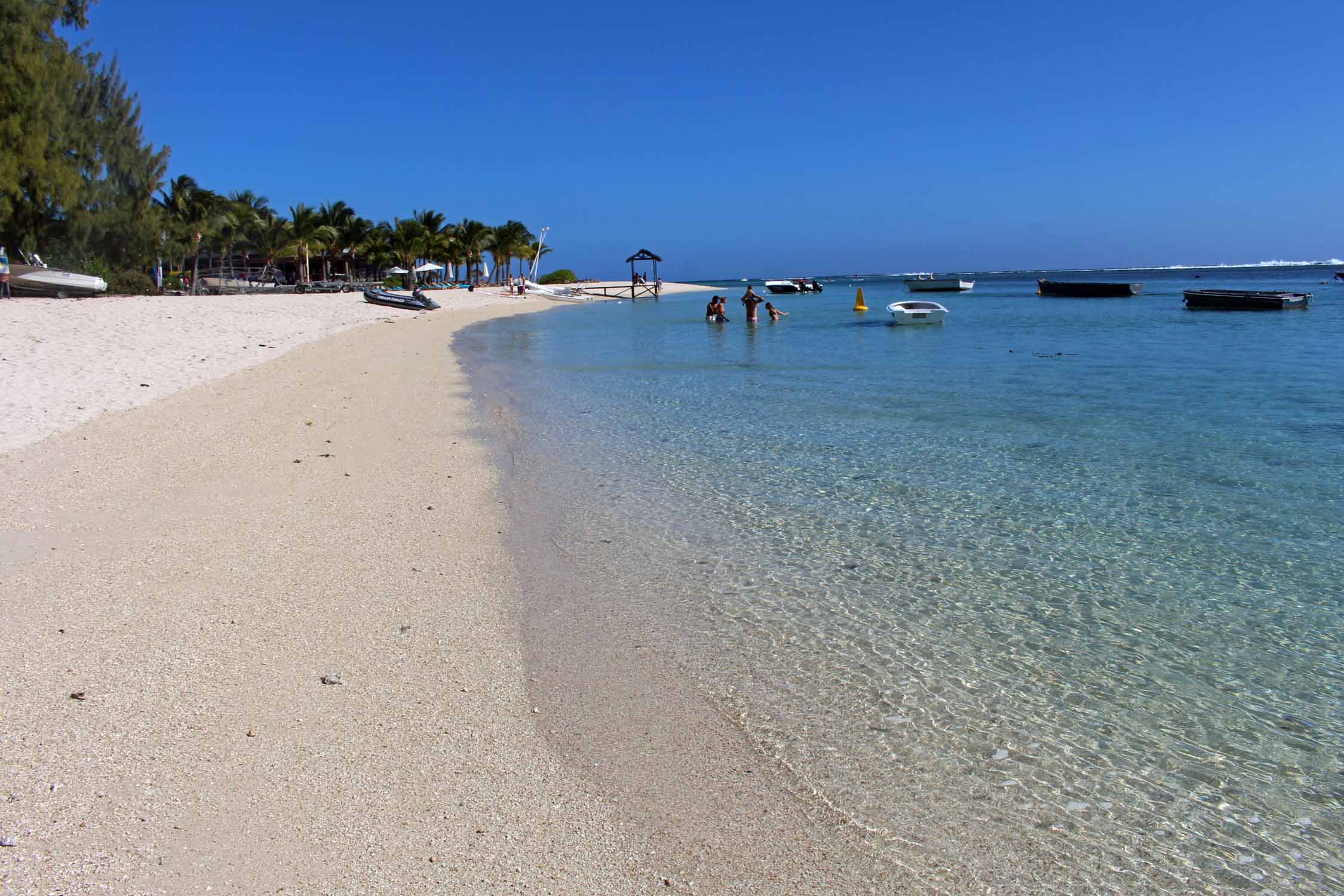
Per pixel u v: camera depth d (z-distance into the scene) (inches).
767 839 140.0
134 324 959.6
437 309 2133.4
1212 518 315.9
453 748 162.9
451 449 441.7
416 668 195.3
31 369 610.2
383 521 308.0
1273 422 499.2
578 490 362.3
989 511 329.1
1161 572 263.6
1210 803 152.4
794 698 187.8
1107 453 426.3
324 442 439.2
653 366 868.6
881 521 317.7
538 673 196.1
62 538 271.9
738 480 380.8
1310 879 133.0
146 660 190.7
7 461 366.9
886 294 3304.6
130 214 1664.6
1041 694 190.9
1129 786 157.2
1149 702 187.2
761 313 2006.6
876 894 127.9
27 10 1396.4
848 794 153.3
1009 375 742.5
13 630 203.9
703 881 129.3
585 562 273.0
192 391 585.3
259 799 142.9
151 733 161.3
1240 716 181.6
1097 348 991.6
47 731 159.8
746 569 268.5
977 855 137.8
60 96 1465.3
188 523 293.4
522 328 1593.3
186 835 133.0
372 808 142.7
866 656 208.5
